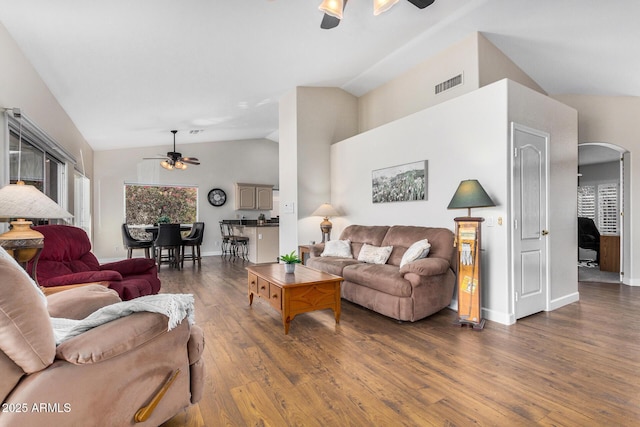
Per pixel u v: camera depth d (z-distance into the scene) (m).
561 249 3.85
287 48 3.93
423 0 2.49
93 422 1.22
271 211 9.70
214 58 3.86
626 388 2.01
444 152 3.83
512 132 3.22
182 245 6.73
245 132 8.34
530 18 3.55
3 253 1.19
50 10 2.57
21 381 1.12
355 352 2.56
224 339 2.84
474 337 2.86
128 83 4.21
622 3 3.09
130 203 8.11
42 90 3.75
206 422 1.71
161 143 8.22
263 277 3.35
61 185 4.91
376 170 4.85
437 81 4.49
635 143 5.02
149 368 1.41
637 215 4.95
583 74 4.48
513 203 3.23
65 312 1.79
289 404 1.87
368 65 4.88
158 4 2.67
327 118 5.83
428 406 1.84
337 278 3.20
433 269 3.18
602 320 3.29
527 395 1.94
